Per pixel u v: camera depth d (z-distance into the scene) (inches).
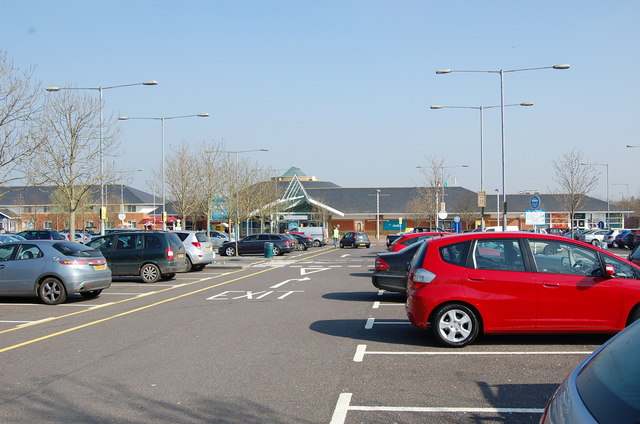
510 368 285.4
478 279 327.6
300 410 223.8
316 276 846.5
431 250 342.0
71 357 320.5
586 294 320.8
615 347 127.6
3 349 345.7
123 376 277.0
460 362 298.7
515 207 2817.4
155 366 295.4
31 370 292.8
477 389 251.0
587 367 128.0
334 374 277.1
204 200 1872.5
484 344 341.1
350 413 219.9
